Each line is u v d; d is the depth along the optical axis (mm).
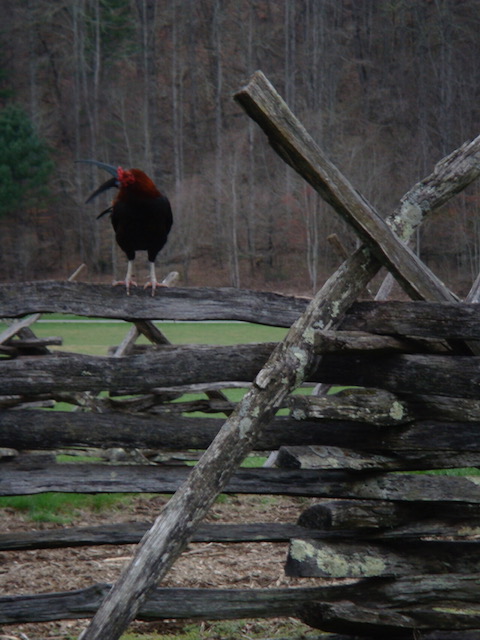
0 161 87625
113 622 5750
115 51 115750
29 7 114750
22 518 11070
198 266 93938
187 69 119062
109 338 42031
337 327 6480
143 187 8945
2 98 107812
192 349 6570
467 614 6613
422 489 6719
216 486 6078
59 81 114000
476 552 6922
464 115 104000
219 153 100562
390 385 6512
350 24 120125
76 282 6570
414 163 97062
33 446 6480
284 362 6246
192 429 6684
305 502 12305
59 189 100875
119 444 6570
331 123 97625
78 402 7809
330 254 91688
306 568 6445
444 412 6590
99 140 110438
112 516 11352
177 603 6484
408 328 6496
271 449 6734
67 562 9758
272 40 122375
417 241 82125
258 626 8016
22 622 6398
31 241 98562
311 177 6340
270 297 6734
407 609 6648
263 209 96125
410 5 115625
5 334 10398
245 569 9547
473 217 84312
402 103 108000
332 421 6391
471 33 110188
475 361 6555
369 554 6637
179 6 120188
